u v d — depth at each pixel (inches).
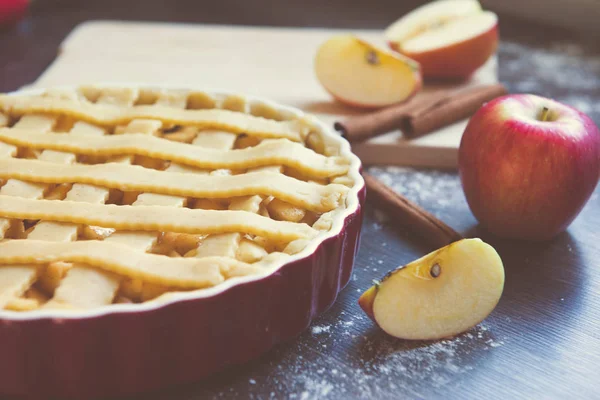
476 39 34.3
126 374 24.4
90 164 28.0
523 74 37.4
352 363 25.7
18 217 25.9
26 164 27.2
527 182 28.0
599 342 26.4
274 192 26.5
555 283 27.9
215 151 27.8
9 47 39.0
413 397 25.1
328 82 33.6
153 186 26.6
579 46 39.6
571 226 29.8
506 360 25.9
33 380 24.1
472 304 26.2
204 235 25.9
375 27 41.1
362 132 31.5
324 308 26.4
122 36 37.8
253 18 42.2
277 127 28.8
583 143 27.9
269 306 24.9
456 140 31.9
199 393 25.1
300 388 25.2
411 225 29.1
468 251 26.1
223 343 24.7
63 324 23.6
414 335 26.2
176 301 24.0
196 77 35.4
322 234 25.7
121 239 25.5
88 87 30.0
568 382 25.5
